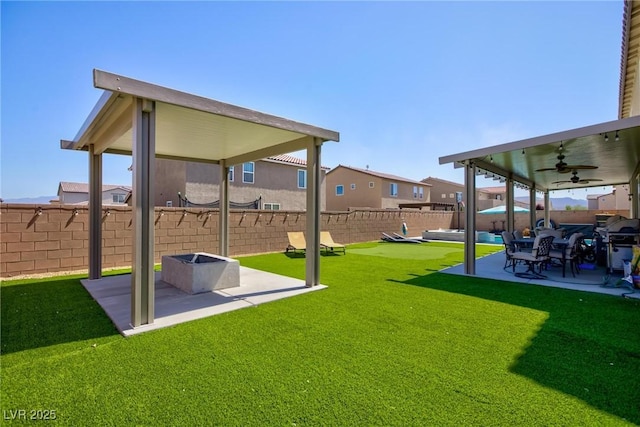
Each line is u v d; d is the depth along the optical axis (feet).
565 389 7.91
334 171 89.81
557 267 26.45
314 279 18.94
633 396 7.61
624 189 67.15
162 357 9.66
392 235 52.16
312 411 7.09
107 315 13.50
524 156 24.68
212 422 6.74
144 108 12.02
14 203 21.15
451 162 23.45
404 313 13.91
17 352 9.98
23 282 20.08
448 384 8.15
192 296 16.67
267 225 35.88
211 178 48.78
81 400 7.49
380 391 7.85
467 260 23.38
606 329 11.96
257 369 8.93
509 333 11.55
